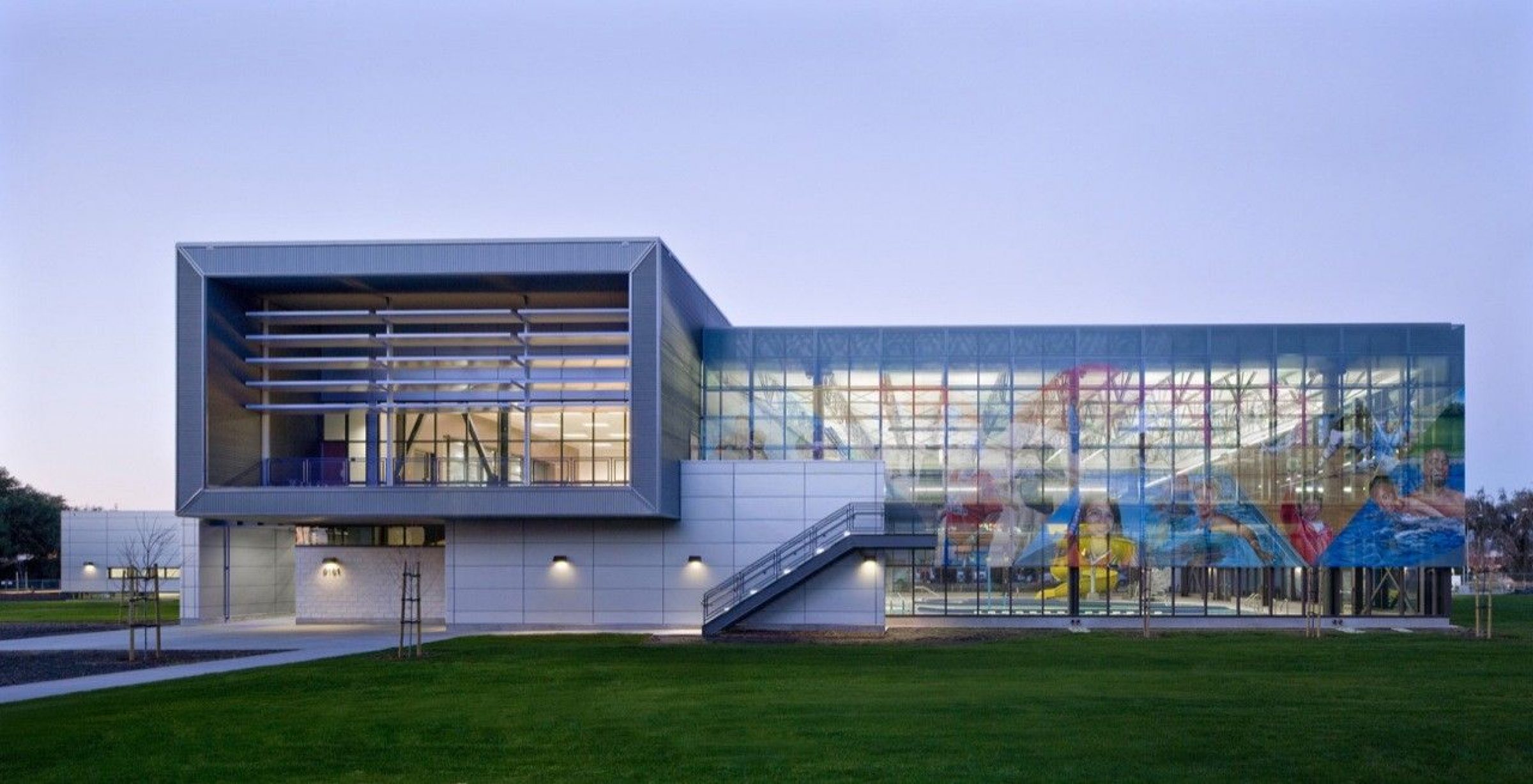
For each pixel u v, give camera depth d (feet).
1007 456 159.43
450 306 152.15
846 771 52.31
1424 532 155.63
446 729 63.57
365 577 163.02
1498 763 54.60
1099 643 123.65
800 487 146.51
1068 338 160.66
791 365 162.20
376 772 52.54
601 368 148.66
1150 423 159.02
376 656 106.93
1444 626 152.66
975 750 57.21
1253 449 158.10
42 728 64.59
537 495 136.67
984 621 156.35
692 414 156.25
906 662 100.94
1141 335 160.04
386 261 136.46
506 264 135.85
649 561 145.89
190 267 137.69
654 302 135.23
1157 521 157.58
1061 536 157.69
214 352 139.13
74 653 114.21
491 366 152.56
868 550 141.79
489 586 145.89
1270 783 50.39
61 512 345.51
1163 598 156.76
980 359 160.97
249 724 65.62
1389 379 158.10
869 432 160.56
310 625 158.71
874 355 161.68
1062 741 59.67
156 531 301.63
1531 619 171.73
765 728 63.72
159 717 68.44
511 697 77.15
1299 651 112.98
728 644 122.11
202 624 159.53
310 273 136.56
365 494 137.80
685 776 51.21
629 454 139.64
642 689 81.20
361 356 154.30
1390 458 156.97
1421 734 61.77
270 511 137.39
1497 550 389.80
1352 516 156.46
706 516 146.30
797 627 142.31
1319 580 147.64
